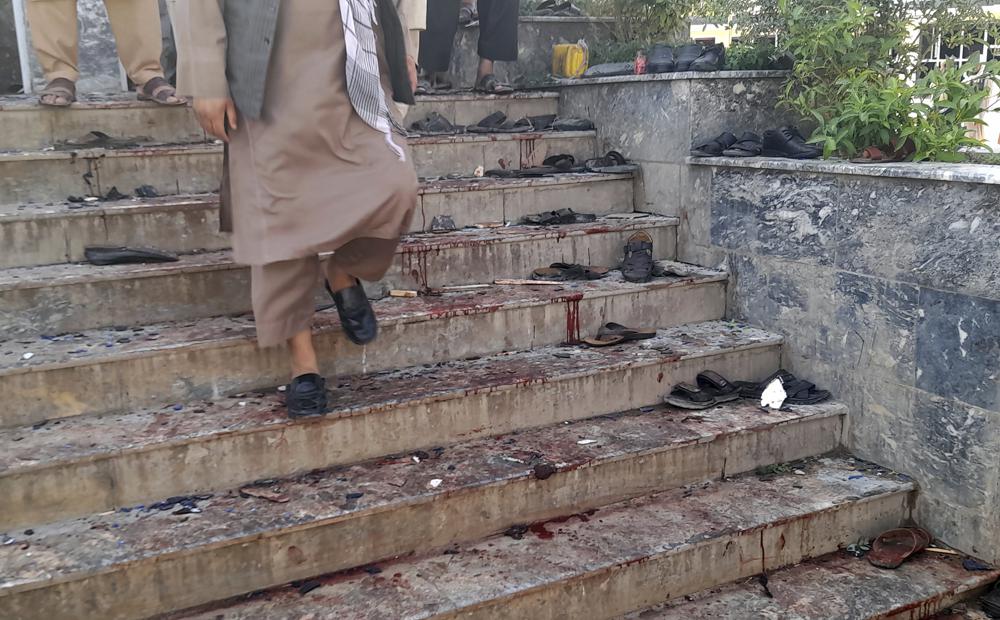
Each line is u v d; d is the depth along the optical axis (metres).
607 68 4.96
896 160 3.59
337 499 2.79
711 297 4.17
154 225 3.56
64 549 2.50
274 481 2.93
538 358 3.60
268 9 2.63
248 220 2.80
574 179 4.48
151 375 3.03
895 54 4.17
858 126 3.76
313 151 2.72
